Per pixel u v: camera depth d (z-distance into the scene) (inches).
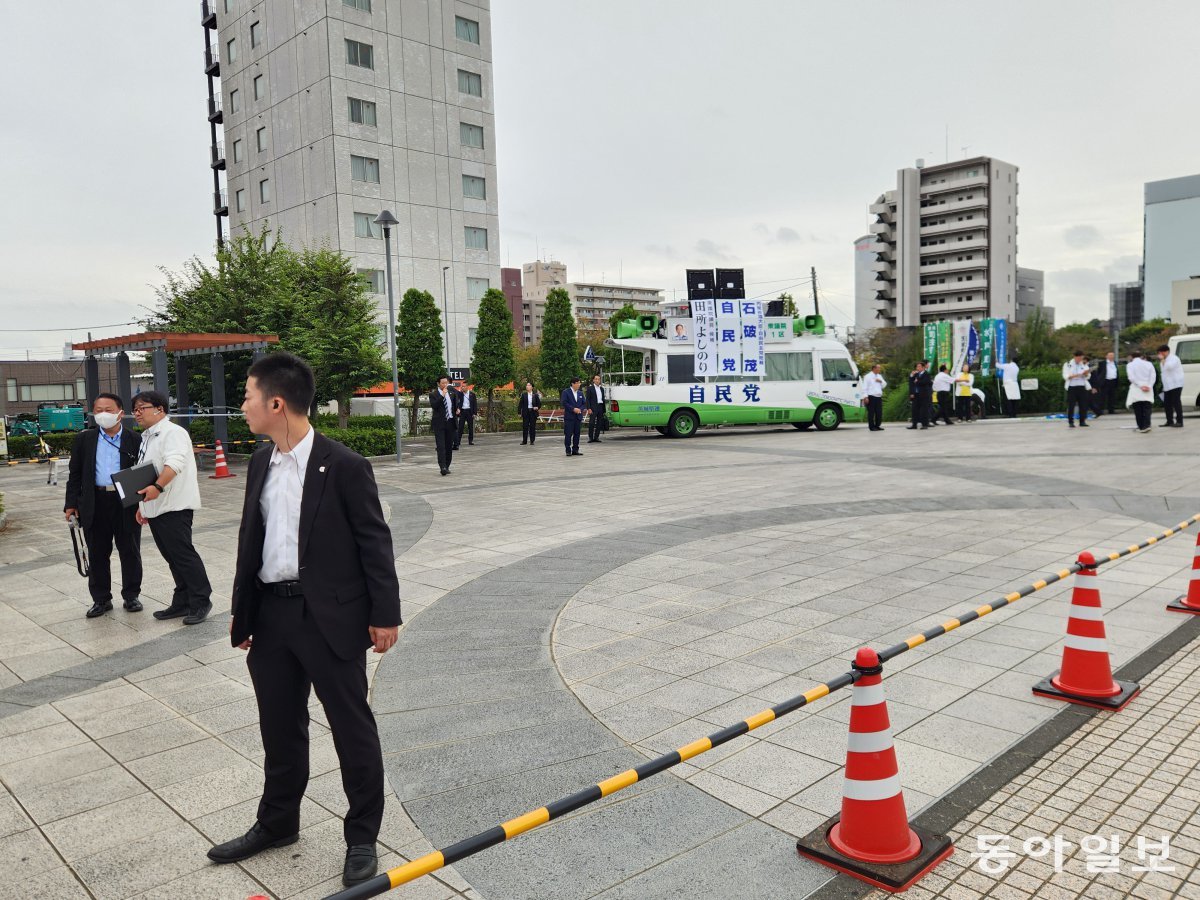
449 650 196.4
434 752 142.7
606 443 793.6
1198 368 867.4
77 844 117.4
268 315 872.9
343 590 108.0
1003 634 197.6
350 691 108.7
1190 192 5423.2
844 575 253.9
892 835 106.3
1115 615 209.3
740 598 231.9
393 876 70.7
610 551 298.2
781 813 121.3
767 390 833.5
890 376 1509.6
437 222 1560.0
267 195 1557.6
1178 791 125.0
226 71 1620.3
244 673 188.5
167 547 225.9
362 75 1448.1
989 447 603.8
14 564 323.3
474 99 1615.4
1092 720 149.8
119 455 237.5
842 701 161.6
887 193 3543.3
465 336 1611.7
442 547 316.2
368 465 110.9
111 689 179.5
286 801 113.8
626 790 128.3
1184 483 405.4
